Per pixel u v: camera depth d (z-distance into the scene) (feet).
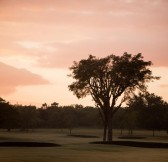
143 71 210.79
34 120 497.46
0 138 257.14
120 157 102.78
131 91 215.92
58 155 106.42
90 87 211.61
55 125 600.80
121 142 177.06
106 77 208.13
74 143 185.16
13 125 322.55
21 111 485.97
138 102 359.05
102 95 208.54
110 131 210.18
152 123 357.82
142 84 214.07
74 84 214.07
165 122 357.61
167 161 92.07
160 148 151.84
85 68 209.77
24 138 264.11
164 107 364.99
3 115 304.30
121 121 404.16
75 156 103.86
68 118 550.77
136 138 296.10
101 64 209.26
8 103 314.14
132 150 136.56
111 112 211.82
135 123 379.35
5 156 99.86
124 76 208.95
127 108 379.76
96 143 180.14
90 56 213.66
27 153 112.37
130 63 209.15
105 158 98.84
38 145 157.07
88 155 108.37
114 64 211.20
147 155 111.55
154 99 361.51
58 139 253.44
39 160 89.35
